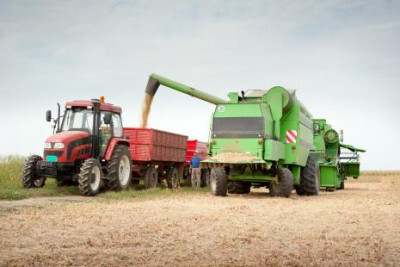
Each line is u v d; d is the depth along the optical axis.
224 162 14.89
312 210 11.19
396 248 6.45
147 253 5.91
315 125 22.52
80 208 10.56
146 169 18.19
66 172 15.00
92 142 15.18
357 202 13.64
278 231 7.80
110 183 15.43
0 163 18.91
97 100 15.83
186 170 22.69
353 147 25.55
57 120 15.74
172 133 19.94
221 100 20.61
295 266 5.32
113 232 7.38
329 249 6.32
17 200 12.35
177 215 9.67
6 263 5.29
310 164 17.47
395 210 11.29
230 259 5.63
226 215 9.88
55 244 6.41
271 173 15.79
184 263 5.39
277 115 16.16
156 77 20.94
